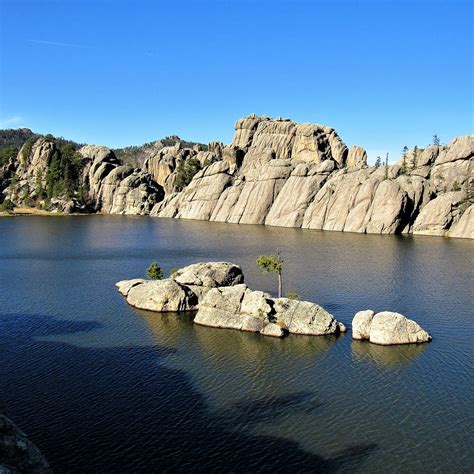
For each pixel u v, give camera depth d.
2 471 21.69
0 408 27.69
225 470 32.31
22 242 147.25
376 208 176.38
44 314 68.81
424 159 191.88
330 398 42.97
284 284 87.88
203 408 40.78
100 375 47.50
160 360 51.72
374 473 32.22
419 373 48.47
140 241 152.38
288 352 54.34
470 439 36.34
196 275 77.25
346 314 69.25
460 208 168.88
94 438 35.97
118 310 71.25
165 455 33.94
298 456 34.00
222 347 55.91
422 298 77.88
